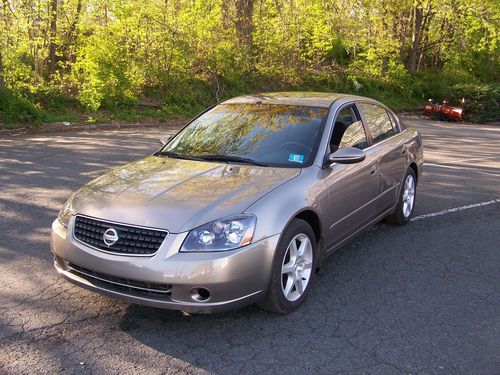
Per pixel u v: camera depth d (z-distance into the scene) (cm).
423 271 473
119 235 342
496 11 2783
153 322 368
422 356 329
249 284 340
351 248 533
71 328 358
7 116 1370
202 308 329
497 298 419
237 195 361
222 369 312
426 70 3241
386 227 608
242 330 359
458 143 1489
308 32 2458
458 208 703
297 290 388
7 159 959
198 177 395
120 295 341
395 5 2673
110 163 952
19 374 304
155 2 1767
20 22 1527
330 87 2608
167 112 1762
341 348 338
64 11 1662
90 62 1598
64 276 371
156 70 1795
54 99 1562
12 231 556
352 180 455
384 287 436
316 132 450
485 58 3312
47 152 1049
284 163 424
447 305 404
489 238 572
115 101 1684
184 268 324
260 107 502
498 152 1303
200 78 2020
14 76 1501
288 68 2373
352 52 2823
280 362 320
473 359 327
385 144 550
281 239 359
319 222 406
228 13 2084
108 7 1647
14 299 400
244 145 452
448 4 2672
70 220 371
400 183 580
